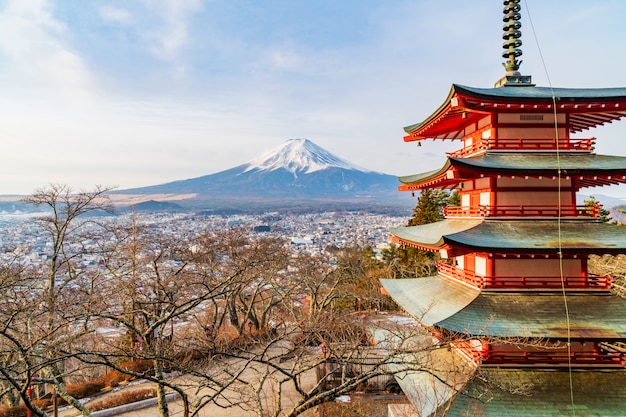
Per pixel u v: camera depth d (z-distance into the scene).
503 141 18.25
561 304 16.47
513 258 17.33
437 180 19.80
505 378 15.90
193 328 35.69
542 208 17.80
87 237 34.75
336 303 49.06
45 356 15.16
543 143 18.02
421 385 17.12
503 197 17.98
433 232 20.81
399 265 52.25
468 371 16.36
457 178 16.97
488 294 17.08
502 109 17.56
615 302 16.44
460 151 20.78
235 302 41.16
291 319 41.34
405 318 41.28
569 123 18.27
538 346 14.81
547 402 14.86
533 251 15.98
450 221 21.50
